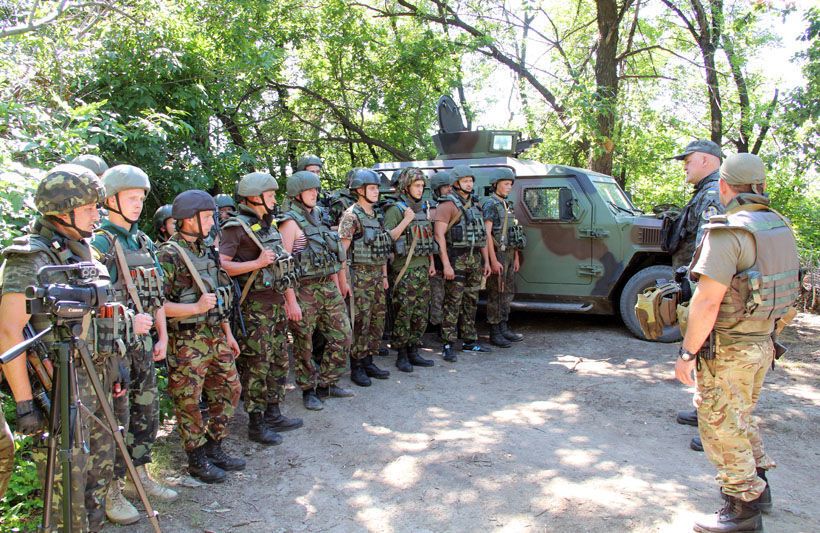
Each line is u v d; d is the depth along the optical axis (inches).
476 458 160.2
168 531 127.7
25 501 130.7
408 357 244.1
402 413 193.9
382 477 151.1
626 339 281.1
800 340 277.1
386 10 574.6
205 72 300.4
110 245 119.7
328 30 466.6
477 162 309.3
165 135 235.5
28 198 138.5
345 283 208.2
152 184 273.4
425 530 127.6
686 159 179.5
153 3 278.2
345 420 188.4
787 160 469.1
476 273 253.8
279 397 179.3
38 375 96.9
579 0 548.4
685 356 118.9
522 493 141.5
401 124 500.1
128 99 269.1
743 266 114.8
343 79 492.7
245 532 127.6
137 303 121.2
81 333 93.0
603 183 301.4
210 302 139.4
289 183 189.6
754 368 117.6
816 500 137.3
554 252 292.2
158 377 180.2
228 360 148.5
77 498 95.7
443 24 529.0
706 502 136.2
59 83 244.8
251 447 169.9
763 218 118.8
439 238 241.3
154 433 133.2
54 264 96.1
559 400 204.4
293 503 139.5
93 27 269.6
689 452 163.5
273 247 167.9
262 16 411.8
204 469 148.9
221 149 327.6
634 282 277.9
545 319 328.2
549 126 494.6
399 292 232.8
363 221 215.5
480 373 235.3
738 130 575.8
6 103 173.0
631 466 154.8
